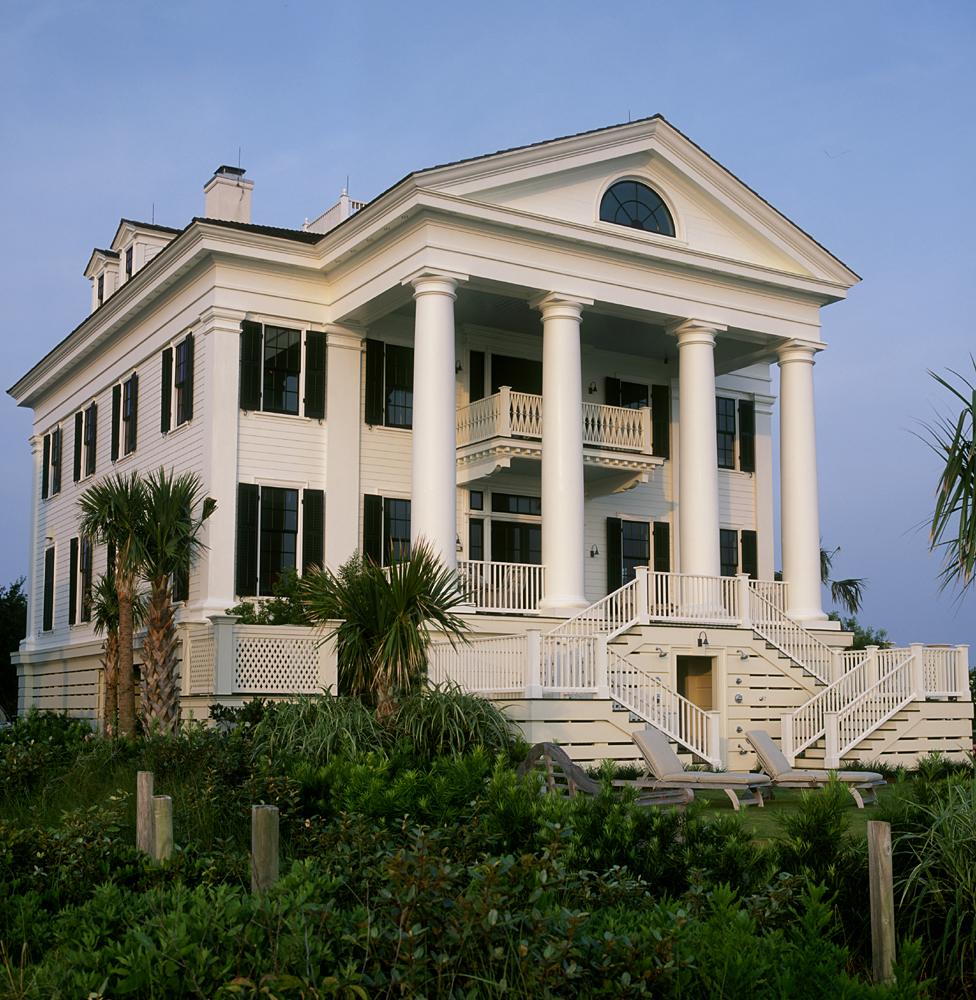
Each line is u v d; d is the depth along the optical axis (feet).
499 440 86.43
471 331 94.58
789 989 19.75
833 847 27.50
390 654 54.70
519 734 58.85
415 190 76.48
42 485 122.52
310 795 43.32
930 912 25.14
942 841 25.70
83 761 52.34
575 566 80.53
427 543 75.72
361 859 26.53
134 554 66.03
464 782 39.88
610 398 100.99
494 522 94.68
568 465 81.41
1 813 46.78
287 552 83.66
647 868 27.86
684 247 86.69
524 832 30.94
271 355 84.89
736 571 105.40
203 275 85.30
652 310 86.48
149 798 32.83
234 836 39.24
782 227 91.81
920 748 76.59
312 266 86.38
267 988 18.37
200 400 84.38
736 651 79.20
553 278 82.53
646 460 92.63
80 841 30.14
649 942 20.11
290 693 68.08
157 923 20.57
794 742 74.28
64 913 24.62
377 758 46.03
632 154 86.22
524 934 21.13
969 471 32.73
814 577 90.74
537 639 64.85
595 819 29.78
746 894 26.61
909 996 20.22
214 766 46.62
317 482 85.56
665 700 69.21
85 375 111.04
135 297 94.58
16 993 19.89
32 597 122.93
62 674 111.55
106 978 19.16
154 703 65.57
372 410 88.17
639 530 101.04
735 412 107.76
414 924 19.98
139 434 96.27
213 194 101.35
